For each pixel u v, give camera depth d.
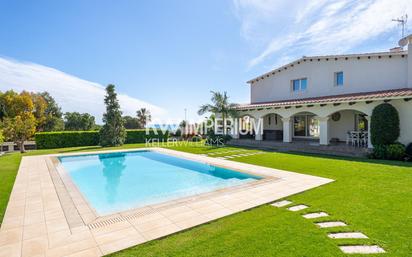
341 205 5.36
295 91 19.91
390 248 3.53
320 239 3.84
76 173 12.14
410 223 4.36
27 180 8.61
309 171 9.22
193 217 4.91
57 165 11.83
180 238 4.02
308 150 14.99
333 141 17.11
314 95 18.56
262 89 22.77
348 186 6.89
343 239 3.83
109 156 16.97
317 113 15.34
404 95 11.07
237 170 9.88
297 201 5.77
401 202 5.43
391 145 11.40
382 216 4.68
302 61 19.31
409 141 11.85
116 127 22.81
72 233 4.32
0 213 5.38
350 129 16.53
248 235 4.04
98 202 7.48
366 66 15.95
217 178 10.54
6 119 22.22
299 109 16.38
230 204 5.66
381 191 6.29
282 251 3.51
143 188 9.25
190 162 13.18
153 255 3.51
